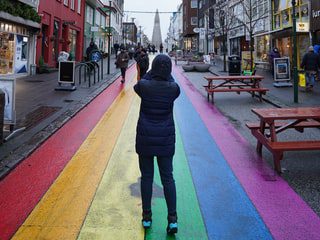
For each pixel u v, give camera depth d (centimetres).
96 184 536
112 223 418
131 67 3002
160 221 424
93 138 789
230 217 437
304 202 477
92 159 650
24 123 873
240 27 3744
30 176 564
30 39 2131
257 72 2559
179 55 4678
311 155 675
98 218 430
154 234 395
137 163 632
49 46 2469
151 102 388
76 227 409
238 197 493
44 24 2377
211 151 704
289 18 2438
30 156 658
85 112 1072
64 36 2917
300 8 2219
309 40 2134
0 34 1772
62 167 606
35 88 1503
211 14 4475
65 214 441
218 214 445
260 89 1305
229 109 1175
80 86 1603
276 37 2569
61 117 955
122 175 574
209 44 5625
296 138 792
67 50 2892
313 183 540
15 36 1927
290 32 2288
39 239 384
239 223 422
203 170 599
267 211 452
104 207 460
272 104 1246
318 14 1989
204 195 500
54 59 2611
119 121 961
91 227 409
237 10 3762
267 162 636
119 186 529
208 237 391
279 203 475
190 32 7150
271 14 2795
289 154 685
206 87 1357
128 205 466
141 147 388
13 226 412
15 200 479
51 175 570
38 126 850
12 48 1903
